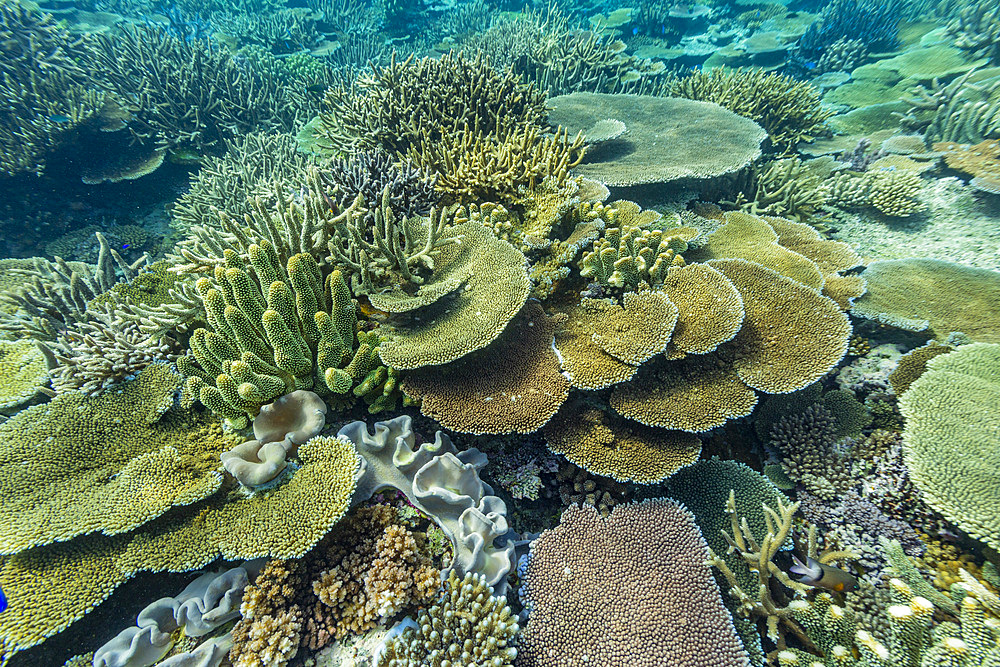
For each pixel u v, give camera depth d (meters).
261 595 0.47
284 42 3.01
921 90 1.83
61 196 1.84
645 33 3.40
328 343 0.55
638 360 0.60
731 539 0.59
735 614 0.56
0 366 0.71
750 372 0.66
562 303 0.75
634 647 0.49
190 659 0.43
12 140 1.74
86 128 1.83
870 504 0.64
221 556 0.50
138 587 0.51
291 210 0.61
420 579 0.48
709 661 0.48
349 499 0.49
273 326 0.50
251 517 0.49
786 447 0.71
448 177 0.88
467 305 0.63
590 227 0.78
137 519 0.48
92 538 0.49
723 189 1.26
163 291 0.78
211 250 0.71
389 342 0.59
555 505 0.64
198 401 0.60
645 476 0.59
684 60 3.10
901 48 2.55
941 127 1.59
